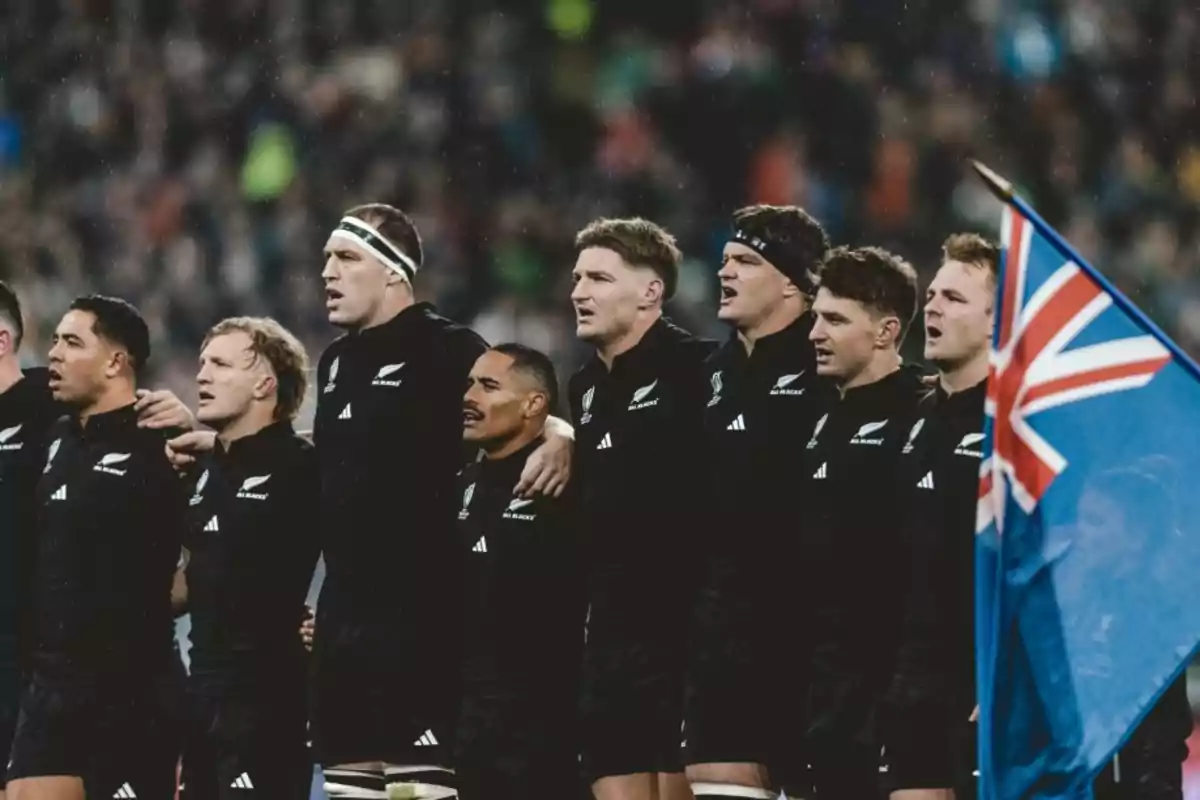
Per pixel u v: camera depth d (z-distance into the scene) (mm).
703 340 26906
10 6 75438
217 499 28031
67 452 28750
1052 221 64500
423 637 27391
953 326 23969
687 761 26094
